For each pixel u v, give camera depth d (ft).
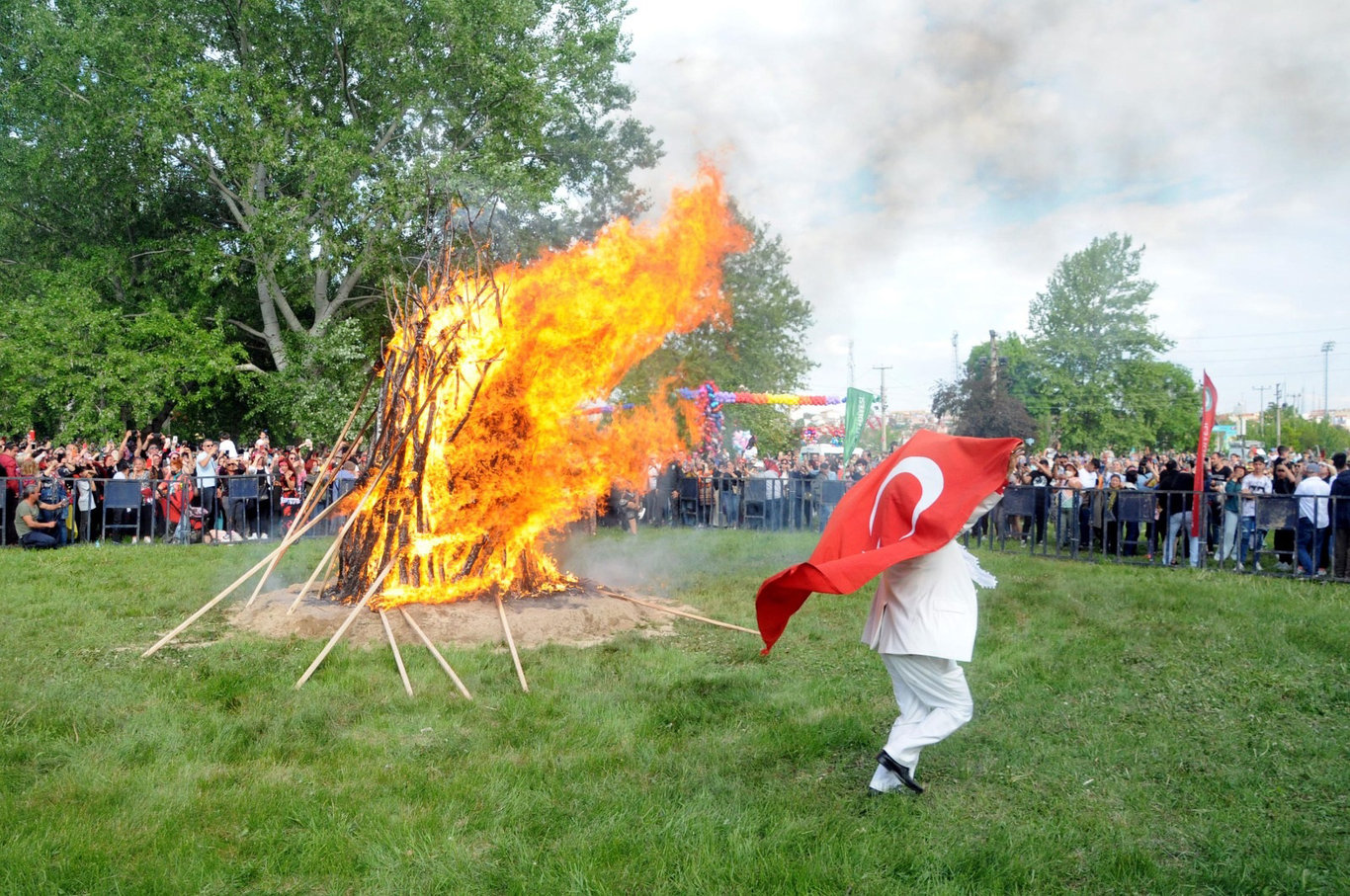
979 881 12.33
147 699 19.27
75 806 14.05
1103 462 59.82
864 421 74.08
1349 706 20.12
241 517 51.67
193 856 12.51
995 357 102.99
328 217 81.82
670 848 12.94
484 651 23.41
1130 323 131.95
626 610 28.37
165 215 96.43
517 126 82.69
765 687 21.39
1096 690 21.42
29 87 84.53
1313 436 215.92
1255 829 14.05
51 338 77.56
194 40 83.61
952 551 15.39
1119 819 14.43
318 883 12.10
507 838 13.19
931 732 14.83
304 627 24.89
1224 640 26.05
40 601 30.12
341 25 82.84
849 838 13.42
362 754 16.58
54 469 48.96
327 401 79.66
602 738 17.56
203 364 81.66
